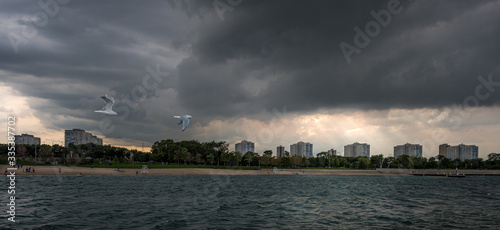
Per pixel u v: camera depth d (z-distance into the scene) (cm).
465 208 4803
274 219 3684
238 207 4638
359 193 7356
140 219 3528
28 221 3325
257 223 3431
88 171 13662
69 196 5634
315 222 3531
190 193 6569
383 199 6097
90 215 3703
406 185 10981
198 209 4372
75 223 3250
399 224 3478
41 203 4666
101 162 18425
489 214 4206
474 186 10781
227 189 7931
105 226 3133
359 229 3206
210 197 5916
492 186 10850
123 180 10325
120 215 3747
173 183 9394
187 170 16325
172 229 3067
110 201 5034
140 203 4869
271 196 6344
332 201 5603
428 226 3391
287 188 8544
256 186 9150
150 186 8138
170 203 4944
